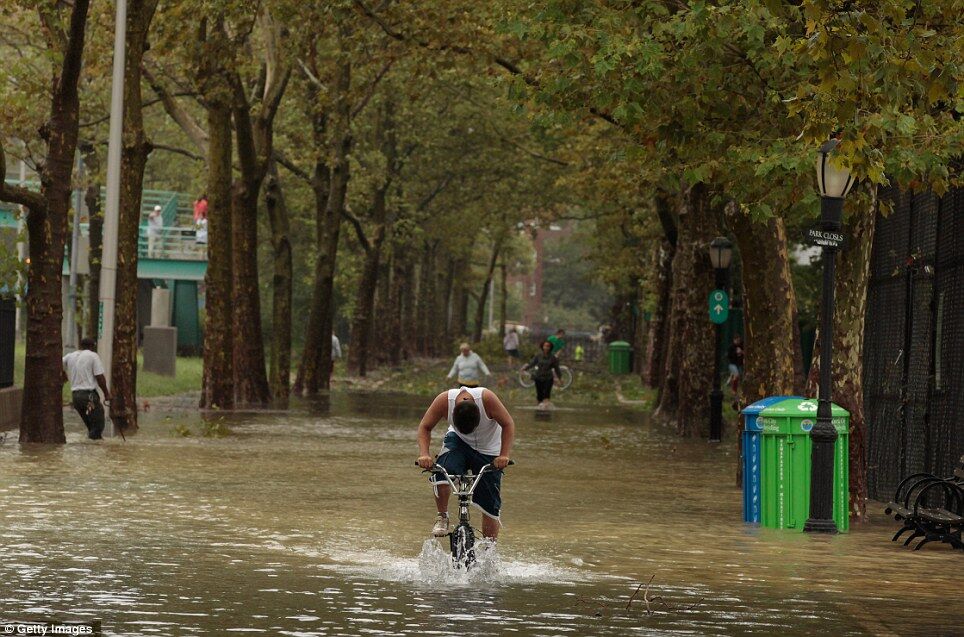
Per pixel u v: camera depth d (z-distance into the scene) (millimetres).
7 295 58844
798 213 42531
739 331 110438
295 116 95750
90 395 53281
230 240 75250
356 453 50219
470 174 116312
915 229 36344
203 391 76250
